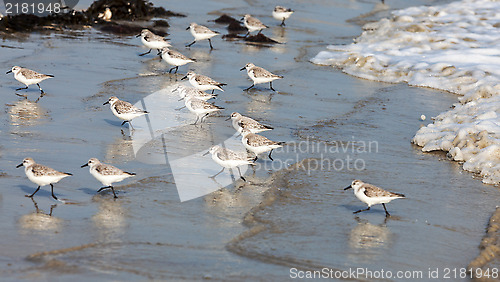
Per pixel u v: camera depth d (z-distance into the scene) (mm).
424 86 24047
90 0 36969
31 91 19844
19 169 13617
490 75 23922
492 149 15633
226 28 33625
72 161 14297
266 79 21906
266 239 11016
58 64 23359
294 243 10914
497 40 29844
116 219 11430
